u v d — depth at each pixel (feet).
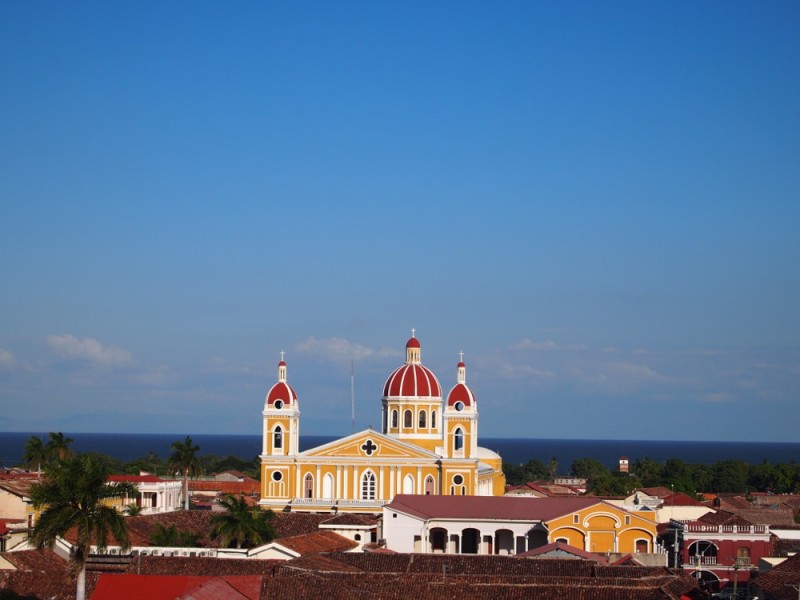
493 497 597.93
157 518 554.05
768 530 527.40
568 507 568.82
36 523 341.82
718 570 498.28
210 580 367.04
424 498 601.21
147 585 363.15
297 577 384.06
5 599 372.58
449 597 370.53
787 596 366.02
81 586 345.51
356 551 488.44
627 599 365.40
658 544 562.66
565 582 392.06
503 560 437.99
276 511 654.94
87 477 346.95
